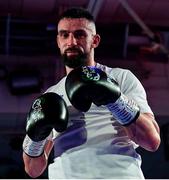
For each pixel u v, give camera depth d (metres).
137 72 6.60
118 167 1.37
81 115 1.51
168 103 6.43
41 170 1.64
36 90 6.08
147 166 7.80
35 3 6.72
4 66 6.27
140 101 1.53
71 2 6.68
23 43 6.56
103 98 1.34
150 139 1.41
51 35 6.55
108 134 1.45
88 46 1.56
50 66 6.46
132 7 6.96
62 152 1.47
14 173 7.48
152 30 6.90
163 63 6.73
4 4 6.75
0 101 6.06
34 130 1.39
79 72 1.39
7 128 6.52
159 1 6.75
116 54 6.70
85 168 1.38
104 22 7.20
